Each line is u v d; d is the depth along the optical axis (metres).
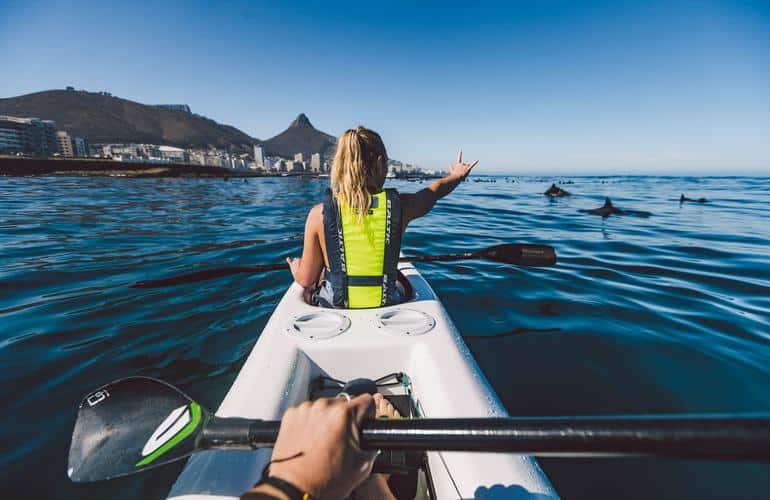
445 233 7.87
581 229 8.52
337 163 1.92
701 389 2.29
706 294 3.95
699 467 1.71
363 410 0.70
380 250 1.98
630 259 5.52
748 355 2.66
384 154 1.96
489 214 11.45
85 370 2.44
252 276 4.41
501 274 4.71
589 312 3.46
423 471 1.47
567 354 2.69
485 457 1.18
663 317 3.33
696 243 6.77
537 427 0.66
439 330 1.89
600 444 0.61
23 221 8.50
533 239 7.18
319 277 2.56
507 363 2.56
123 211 10.98
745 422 0.52
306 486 0.59
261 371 1.56
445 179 2.28
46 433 1.87
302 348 1.76
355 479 0.66
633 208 13.60
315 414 0.66
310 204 14.26
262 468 1.09
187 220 9.41
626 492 1.57
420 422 0.70
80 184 24.72
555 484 1.61
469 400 1.41
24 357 2.57
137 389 1.04
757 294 3.95
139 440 0.96
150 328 3.04
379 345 1.77
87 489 1.55
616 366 2.53
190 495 0.96
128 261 5.16
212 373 2.44
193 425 0.93
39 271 4.54
